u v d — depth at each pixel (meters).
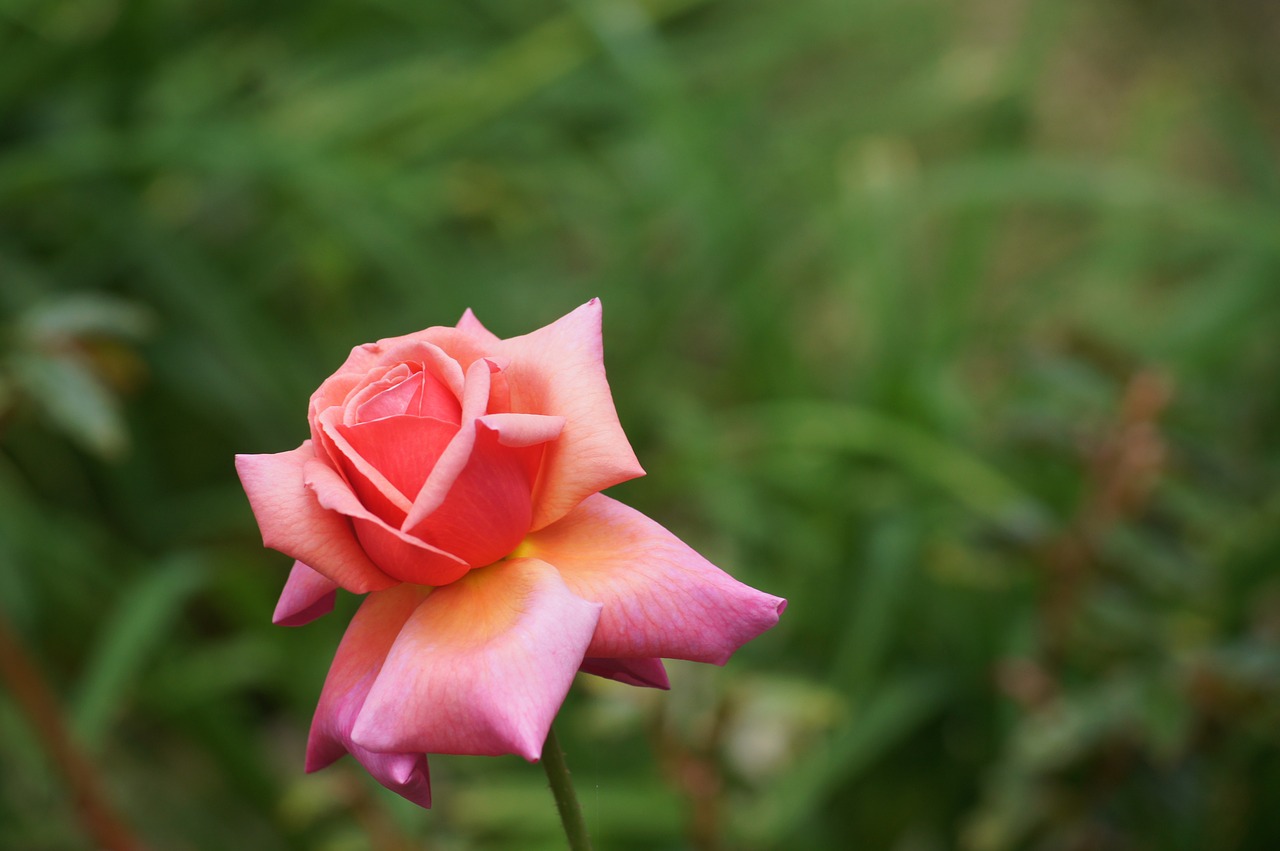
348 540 0.47
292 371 1.21
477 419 0.45
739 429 1.20
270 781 0.97
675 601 0.46
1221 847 0.83
